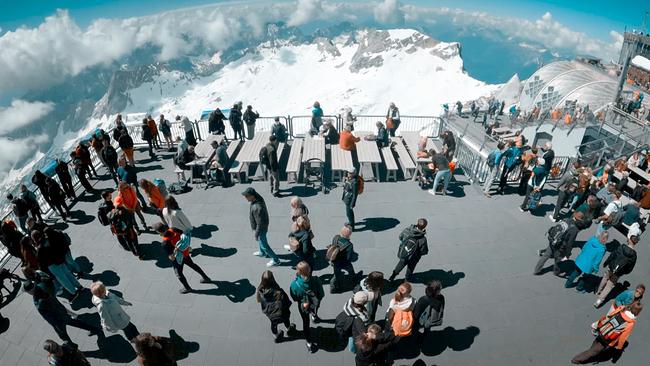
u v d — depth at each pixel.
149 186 11.49
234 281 10.27
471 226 12.56
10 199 11.92
